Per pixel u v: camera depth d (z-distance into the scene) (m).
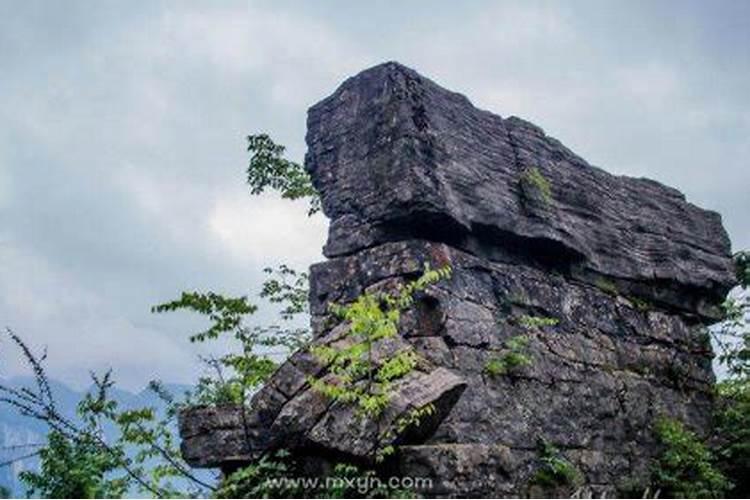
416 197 8.16
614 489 9.08
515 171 9.77
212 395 8.73
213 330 6.89
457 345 7.98
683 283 11.51
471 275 8.66
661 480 9.67
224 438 6.55
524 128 10.28
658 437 10.09
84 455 7.38
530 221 9.47
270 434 6.24
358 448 5.94
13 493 7.30
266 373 7.30
